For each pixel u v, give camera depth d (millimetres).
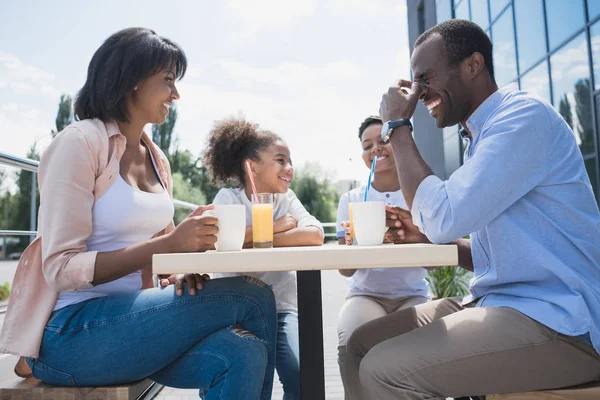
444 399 1227
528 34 7277
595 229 1314
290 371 1809
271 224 1455
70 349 1269
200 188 36594
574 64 6145
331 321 4969
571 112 6301
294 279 2057
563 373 1203
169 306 1274
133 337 1252
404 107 1479
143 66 1495
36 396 1260
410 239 1684
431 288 4891
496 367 1196
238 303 1345
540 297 1255
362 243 1432
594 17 5656
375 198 2385
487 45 1563
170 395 2727
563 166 1339
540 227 1311
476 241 1491
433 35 1558
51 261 1271
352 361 1725
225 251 1188
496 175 1263
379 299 2207
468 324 1229
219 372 1248
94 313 1293
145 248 1239
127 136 1603
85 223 1331
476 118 1510
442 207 1289
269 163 2125
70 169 1315
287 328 1911
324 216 41000
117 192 1438
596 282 1278
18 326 1307
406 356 1202
